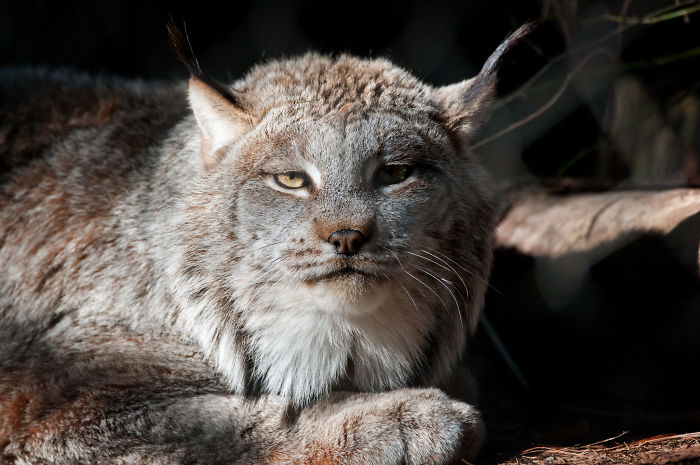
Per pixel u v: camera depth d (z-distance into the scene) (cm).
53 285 702
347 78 680
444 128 678
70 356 669
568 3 1117
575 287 879
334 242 585
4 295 720
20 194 748
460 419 622
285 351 655
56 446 614
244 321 654
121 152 751
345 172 607
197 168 675
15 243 729
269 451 613
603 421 755
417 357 697
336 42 1427
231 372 662
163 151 729
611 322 849
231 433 620
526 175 1230
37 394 634
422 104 671
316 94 650
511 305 961
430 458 599
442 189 652
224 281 649
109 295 685
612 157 1300
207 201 654
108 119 820
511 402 850
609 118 1252
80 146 773
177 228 664
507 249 990
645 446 659
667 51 1199
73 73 945
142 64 1480
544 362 918
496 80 677
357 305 608
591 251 876
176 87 873
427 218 638
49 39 1420
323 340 654
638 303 823
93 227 708
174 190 683
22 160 775
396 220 612
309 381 661
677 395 799
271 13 1476
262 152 633
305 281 607
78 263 700
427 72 1270
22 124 800
